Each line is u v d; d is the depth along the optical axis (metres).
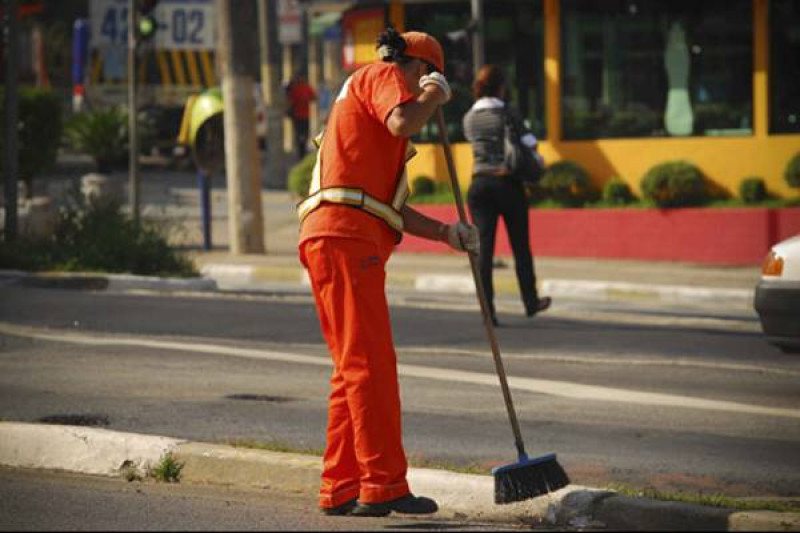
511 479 17.33
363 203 17.20
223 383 28.80
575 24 61.84
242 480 20.22
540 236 59.47
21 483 19.67
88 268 46.50
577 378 29.69
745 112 59.47
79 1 117.19
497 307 43.19
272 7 91.00
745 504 17.92
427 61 17.39
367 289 17.22
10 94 48.03
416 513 17.52
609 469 22.09
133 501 18.25
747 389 28.48
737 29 59.41
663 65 60.69
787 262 30.50
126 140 83.00
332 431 17.77
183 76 101.94
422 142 64.31
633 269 53.81
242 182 57.81
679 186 57.19
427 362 31.67
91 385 28.42
